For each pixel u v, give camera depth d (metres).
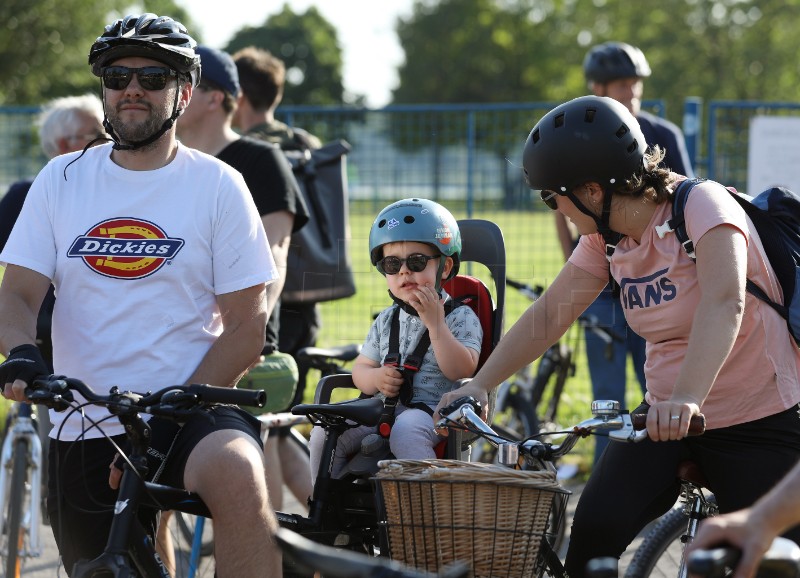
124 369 7.58
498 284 9.15
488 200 20.69
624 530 7.18
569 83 127.12
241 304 7.74
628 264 7.30
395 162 21.25
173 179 7.75
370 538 8.28
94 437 7.57
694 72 104.56
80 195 7.75
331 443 8.12
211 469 6.95
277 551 6.94
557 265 19.48
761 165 18.69
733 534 4.53
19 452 10.51
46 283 7.78
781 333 7.17
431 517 6.32
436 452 8.59
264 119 13.76
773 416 7.15
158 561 6.95
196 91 10.91
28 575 11.51
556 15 135.00
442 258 8.73
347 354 11.53
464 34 142.00
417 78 145.12
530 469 6.93
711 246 6.81
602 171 7.00
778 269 7.25
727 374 7.13
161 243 7.63
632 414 6.59
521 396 14.37
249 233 7.80
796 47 102.44
